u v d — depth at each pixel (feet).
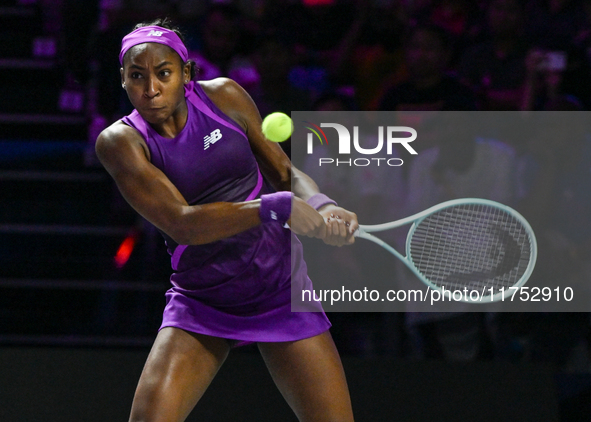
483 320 44.06
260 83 52.90
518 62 52.70
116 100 57.11
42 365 40.40
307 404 22.49
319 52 57.36
